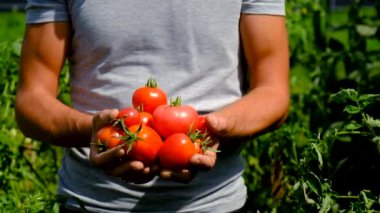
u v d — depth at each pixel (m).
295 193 2.90
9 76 4.07
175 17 2.62
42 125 2.64
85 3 2.64
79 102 2.75
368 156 3.76
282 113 2.71
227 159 2.74
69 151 2.76
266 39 2.73
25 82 2.73
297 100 4.46
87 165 2.70
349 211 2.84
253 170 4.25
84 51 2.68
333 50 4.46
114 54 2.64
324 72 4.43
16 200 3.68
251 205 4.16
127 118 2.36
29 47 2.72
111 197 2.67
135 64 2.64
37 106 2.66
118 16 2.62
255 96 2.66
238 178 2.80
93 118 2.38
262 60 2.74
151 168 2.34
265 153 4.06
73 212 2.74
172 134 2.38
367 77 4.33
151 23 2.62
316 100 4.30
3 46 4.10
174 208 2.67
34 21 2.71
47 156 4.36
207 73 2.66
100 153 2.31
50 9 2.70
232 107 2.57
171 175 2.33
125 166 2.30
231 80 2.72
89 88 2.71
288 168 4.00
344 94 2.88
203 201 2.69
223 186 2.72
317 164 3.08
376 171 3.76
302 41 4.58
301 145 4.14
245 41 2.75
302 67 4.62
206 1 2.64
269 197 4.14
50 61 2.71
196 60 2.64
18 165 3.98
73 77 2.78
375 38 4.39
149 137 2.31
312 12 4.72
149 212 2.67
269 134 4.07
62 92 4.16
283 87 2.75
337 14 8.90
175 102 2.48
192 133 2.37
